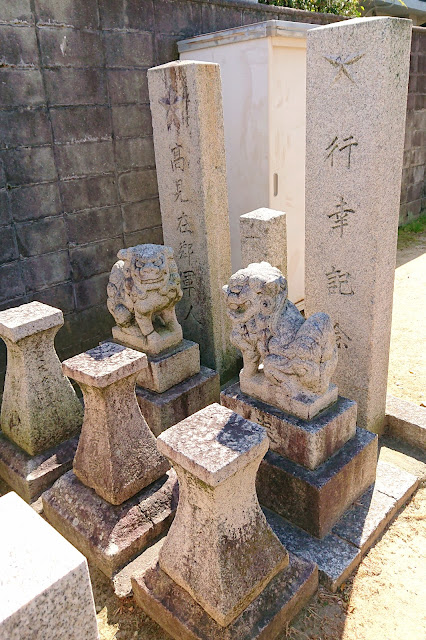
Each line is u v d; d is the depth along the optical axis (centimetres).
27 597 149
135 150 511
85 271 497
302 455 286
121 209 514
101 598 274
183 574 231
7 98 409
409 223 935
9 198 427
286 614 242
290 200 531
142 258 366
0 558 162
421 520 310
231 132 505
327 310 352
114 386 281
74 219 477
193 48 505
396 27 273
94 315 516
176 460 215
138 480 293
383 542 296
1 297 441
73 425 368
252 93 473
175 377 395
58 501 307
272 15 602
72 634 164
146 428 302
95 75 462
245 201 519
